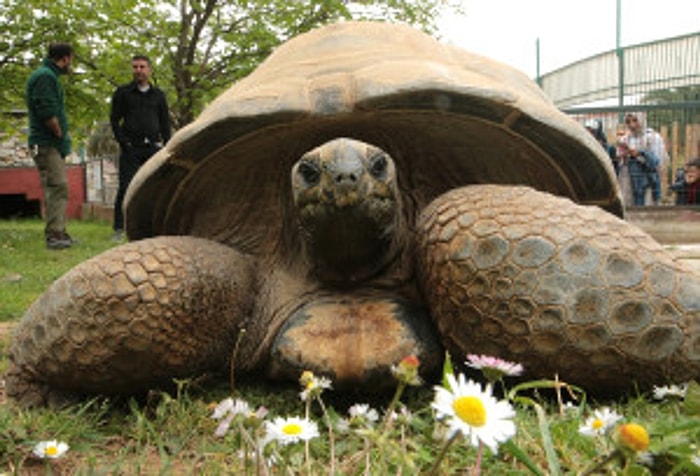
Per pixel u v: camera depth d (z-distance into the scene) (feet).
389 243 7.82
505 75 9.43
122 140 28.84
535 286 6.47
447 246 6.93
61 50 26.48
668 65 50.16
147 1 35.96
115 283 7.03
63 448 5.50
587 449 5.10
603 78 54.95
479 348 6.89
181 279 7.30
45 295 7.38
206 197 9.14
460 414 3.53
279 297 8.21
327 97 8.04
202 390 7.73
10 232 36.96
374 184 6.99
